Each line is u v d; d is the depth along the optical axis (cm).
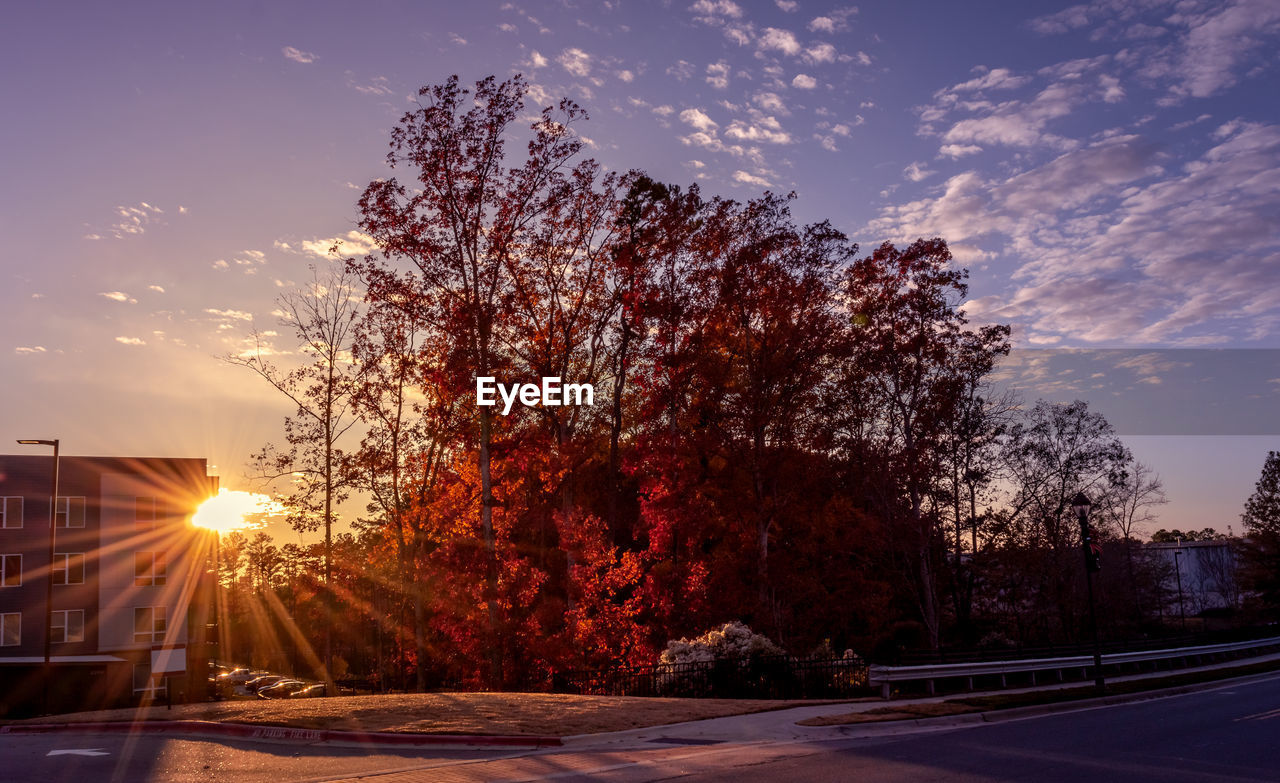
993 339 4428
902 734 1739
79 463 5512
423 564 3834
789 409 4075
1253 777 1247
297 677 8556
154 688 4947
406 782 1291
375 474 3806
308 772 1422
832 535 4531
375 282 3388
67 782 1432
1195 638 4350
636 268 3675
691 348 3897
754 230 3938
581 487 4812
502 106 3300
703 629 3697
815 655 3139
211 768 1516
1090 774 1270
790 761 1410
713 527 4188
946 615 5147
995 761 1384
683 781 1252
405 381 3803
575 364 3809
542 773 1340
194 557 5662
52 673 4609
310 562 3903
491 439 3562
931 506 4838
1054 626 5309
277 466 3888
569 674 3247
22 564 5328
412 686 4481
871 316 4469
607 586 3541
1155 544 9938
